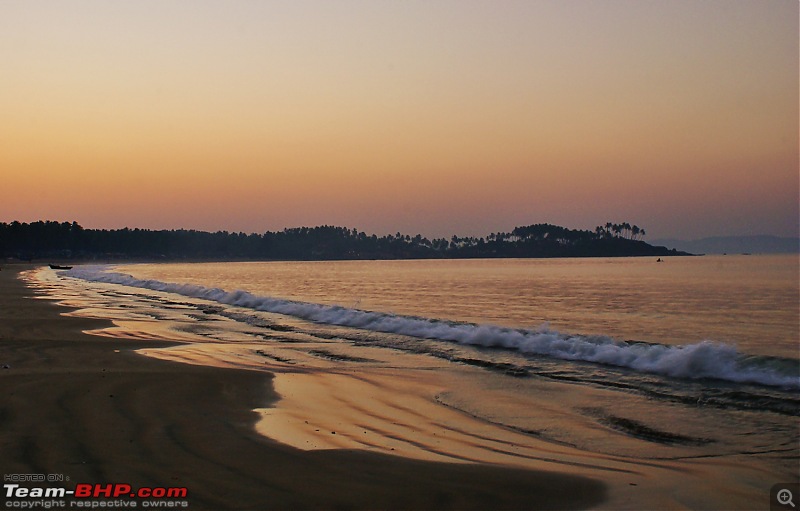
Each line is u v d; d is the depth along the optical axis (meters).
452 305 38.50
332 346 19.44
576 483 7.50
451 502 6.81
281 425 9.87
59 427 8.95
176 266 178.62
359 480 7.32
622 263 160.00
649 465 8.33
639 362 15.79
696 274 83.25
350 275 96.94
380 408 11.49
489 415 11.09
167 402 10.97
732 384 13.49
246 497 6.62
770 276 74.12
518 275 88.94
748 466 8.33
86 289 51.94
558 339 18.88
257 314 29.91
